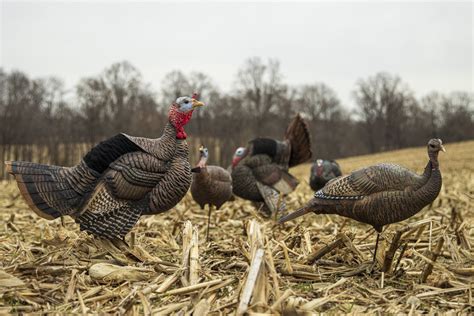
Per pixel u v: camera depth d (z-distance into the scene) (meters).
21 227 9.31
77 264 5.97
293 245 6.86
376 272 5.91
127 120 47.09
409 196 5.75
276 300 4.39
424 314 4.62
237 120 53.06
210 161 50.91
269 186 11.95
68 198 6.07
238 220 10.43
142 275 5.56
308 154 12.98
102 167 6.12
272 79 59.00
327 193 6.12
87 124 45.16
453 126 82.06
